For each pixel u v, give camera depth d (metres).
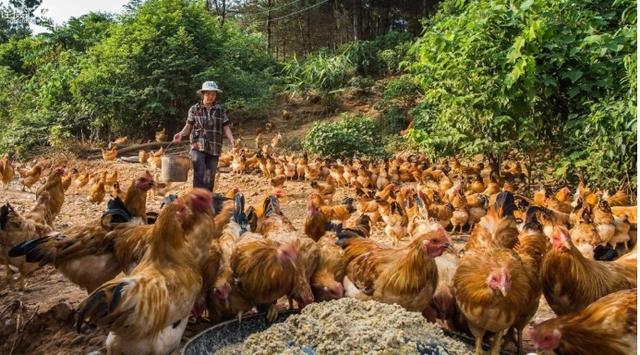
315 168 16.28
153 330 3.96
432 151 13.22
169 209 4.29
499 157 13.06
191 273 4.30
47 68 28.03
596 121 9.83
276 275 4.80
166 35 26.20
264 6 43.38
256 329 4.83
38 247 5.29
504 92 10.75
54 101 25.61
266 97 27.86
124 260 5.21
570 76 10.57
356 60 31.81
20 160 22.39
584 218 8.03
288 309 5.34
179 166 14.58
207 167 10.26
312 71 30.52
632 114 9.06
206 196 4.75
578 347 3.76
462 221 9.76
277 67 34.31
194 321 5.35
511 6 11.09
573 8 11.19
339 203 11.93
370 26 40.84
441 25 12.26
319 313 4.64
